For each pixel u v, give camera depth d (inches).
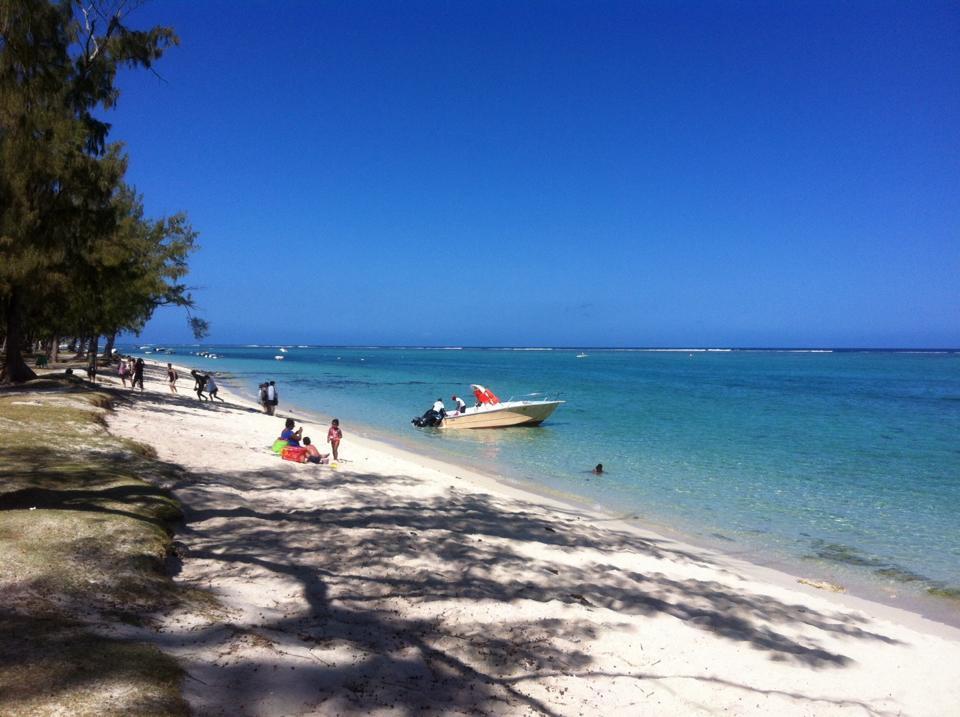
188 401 1182.3
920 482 701.3
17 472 379.2
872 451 913.5
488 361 6013.8
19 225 756.0
